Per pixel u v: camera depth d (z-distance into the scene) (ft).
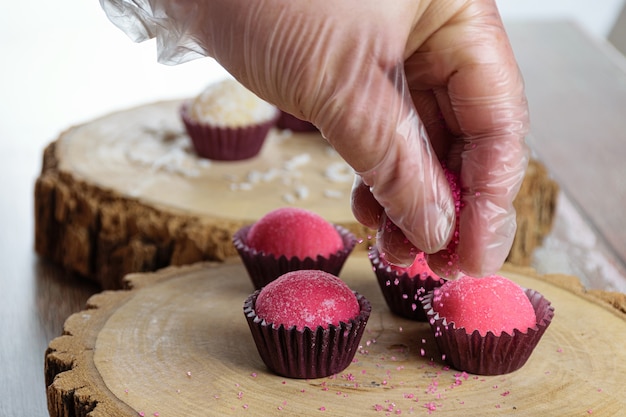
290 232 1.67
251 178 2.12
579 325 1.59
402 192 1.36
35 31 4.19
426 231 1.37
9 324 1.89
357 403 1.43
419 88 1.42
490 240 1.38
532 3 4.17
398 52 1.35
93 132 2.32
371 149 1.36
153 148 2.25
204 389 1.45
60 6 4.48
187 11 1.38
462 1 1.35
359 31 1.34
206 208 1.98
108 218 1.99
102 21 4.38
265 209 1.99
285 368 1.47
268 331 1.45
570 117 2.64
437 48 1.36
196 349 1.53
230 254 1.91
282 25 1.34
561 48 3.25
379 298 1.68
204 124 2.16
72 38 4.10
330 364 1.47
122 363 1.50
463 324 1.48
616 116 2.66
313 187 2.09
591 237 2.14
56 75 3.59
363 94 1.34
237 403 1.43
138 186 2.06
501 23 1.38
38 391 1.70
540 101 2.75
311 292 1.48
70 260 2.04
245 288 1.69
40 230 2.11
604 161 2.39
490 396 1.44
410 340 1.57
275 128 2.41
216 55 1.40
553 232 2.16
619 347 1.54
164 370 1.49
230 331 1.58
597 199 2.24
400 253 1.45
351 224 1.92
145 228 1.96
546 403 1.43
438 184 1.37
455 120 1.41
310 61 1.34
